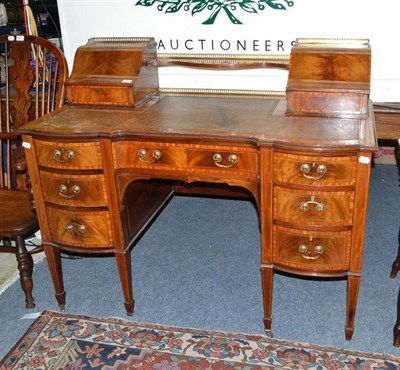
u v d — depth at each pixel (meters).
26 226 2.03
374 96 2.14
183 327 2.04
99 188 1.88
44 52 2.20
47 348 1.95
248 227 2.74
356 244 1.73
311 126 1.78
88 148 1.82
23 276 2.13
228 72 2.23
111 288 2.30
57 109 2.12
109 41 2.25
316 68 1.91
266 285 1.88
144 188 2.17
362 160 1.60
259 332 2.00
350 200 1.67
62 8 2.31
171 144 1.78
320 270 1.80
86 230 1.96
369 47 1.97
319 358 1.85
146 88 2.15
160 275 2.38
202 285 2.29
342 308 2.11
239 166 1.76
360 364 1.81
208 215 2.88
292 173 1.67
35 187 1.95
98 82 2.05
